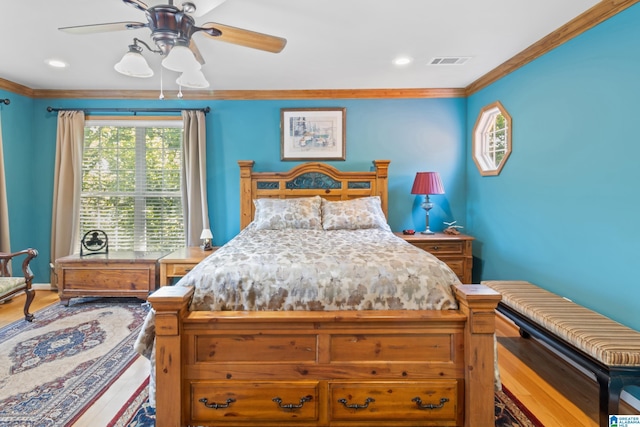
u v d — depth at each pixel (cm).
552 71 252
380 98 393
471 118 382
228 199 399
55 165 386
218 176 398
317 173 383
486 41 260
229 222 400
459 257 348
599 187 212
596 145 214
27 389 197
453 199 400
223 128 395
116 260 339
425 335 157
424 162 398
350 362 157
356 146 396
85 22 228
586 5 208
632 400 187
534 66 273
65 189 385
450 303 163
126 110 390
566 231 241
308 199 348
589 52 217
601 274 211
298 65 308
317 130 395
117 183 403
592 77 216
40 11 214
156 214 406
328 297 163
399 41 259
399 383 156
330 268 170
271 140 396
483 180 359
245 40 196
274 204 339
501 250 327
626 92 192
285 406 156
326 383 157
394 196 400
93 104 392
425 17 223
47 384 203
